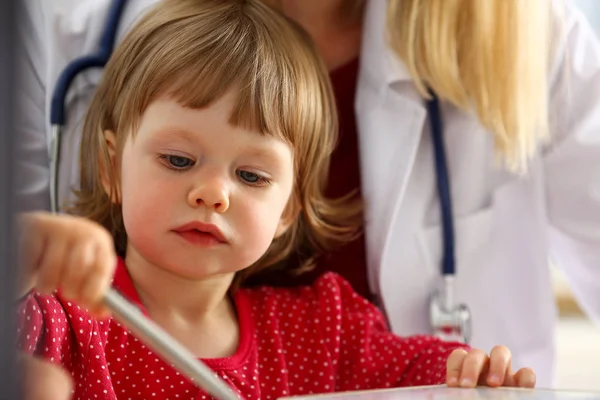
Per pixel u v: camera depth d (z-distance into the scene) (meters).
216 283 1.28
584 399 1.01
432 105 1.53
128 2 1.46
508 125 1.51
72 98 1.42
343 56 1.56
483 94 1.50
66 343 1.12
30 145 1.45
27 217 0.78
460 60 1.53
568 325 3.06
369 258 1.50
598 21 2.95
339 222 1.47
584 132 1.60
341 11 1.56
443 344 1.39
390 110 1.50
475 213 1.55
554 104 1.62
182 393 1.21
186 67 1.23
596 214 1.63
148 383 1.20
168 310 1.27
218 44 1.28
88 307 0.86
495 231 1.57
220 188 1.18
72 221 0.86
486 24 1.49
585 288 1.76
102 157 1.31
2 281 0.54
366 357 1.40
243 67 1.25
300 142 1.32
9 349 0.54
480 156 1.56
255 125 1.22
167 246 1.19
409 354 1.40
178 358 0.86
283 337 1.38
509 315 1.58
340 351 1.40
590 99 1.60
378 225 1.48
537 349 1.58
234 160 1.21
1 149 0.53
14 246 0.55
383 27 1.51
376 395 1.04
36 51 1.47
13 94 0.54
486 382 1.17
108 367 1.18
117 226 1.33
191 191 1.18
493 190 1.58
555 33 1.59
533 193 1.58
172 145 1.19
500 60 1.50
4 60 0.53
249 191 1.22
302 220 1.46
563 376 2.46
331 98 1.43
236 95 1.22
